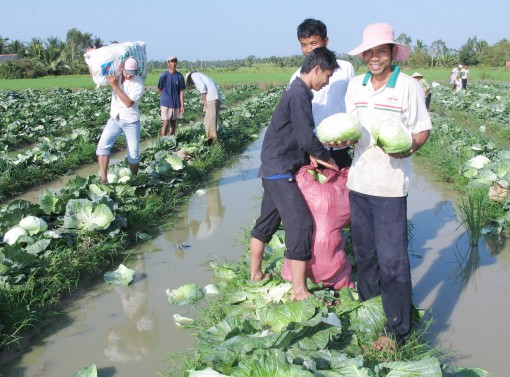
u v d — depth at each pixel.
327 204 4.50
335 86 5.15
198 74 11.80
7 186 9.52
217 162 11.54
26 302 4.80
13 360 4.18
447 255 6.19
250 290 4.68
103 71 7.68
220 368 3.30
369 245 4.12
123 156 13.04
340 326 3.73
